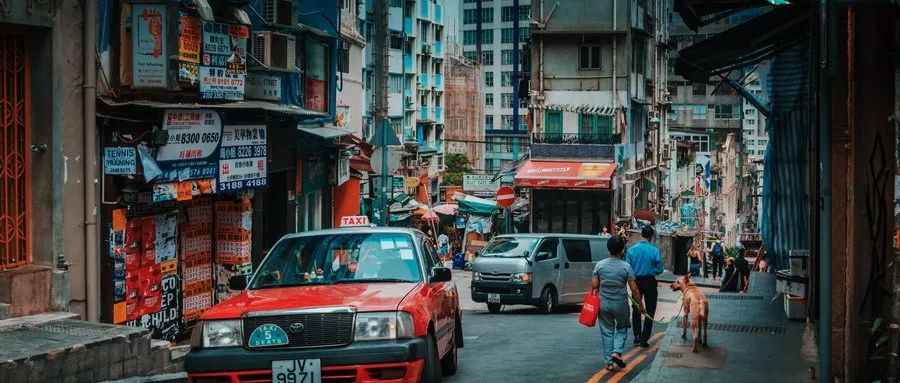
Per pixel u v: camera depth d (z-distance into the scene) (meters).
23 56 11.88
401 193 47.56
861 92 8.50
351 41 35.88
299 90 21.03
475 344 15.20
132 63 13.41
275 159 20.12
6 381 8.88
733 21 81.88
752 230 85.25
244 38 15.62
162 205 14.52
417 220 46.62
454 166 89.00
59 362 9.64
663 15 56.28
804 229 16.06
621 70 45.31
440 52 88.31
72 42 12.26
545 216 44.47
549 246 22.88
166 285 14.79
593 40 45.50
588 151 44.66
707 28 83.56
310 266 10.13
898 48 8.34
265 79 17.45
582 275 23.56
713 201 74.31
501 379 11.17
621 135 45.34
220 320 8.66
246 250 16.62
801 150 15.91
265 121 17.14
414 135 81.38
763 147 94.19
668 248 42.16
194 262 15.94
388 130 21.72
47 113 11.91
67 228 12.13
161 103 13.48
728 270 28.69
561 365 12.34
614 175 43.59
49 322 11.15
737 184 82.75
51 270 11.80
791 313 14.32
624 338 11.77
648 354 13.34
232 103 15.66
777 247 16.38
